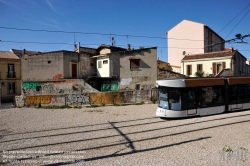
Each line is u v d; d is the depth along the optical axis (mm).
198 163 7000
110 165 7000
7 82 43719
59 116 17531
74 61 34000
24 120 15906
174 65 50219
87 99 25281
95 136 10648
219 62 34500
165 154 7891
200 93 15555
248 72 50156
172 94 14859
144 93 26969
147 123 13609
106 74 32906
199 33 45594
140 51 32469
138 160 7359
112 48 36250
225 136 10062
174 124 12930
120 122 14242
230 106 17156
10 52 47656
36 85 31109
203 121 13555
